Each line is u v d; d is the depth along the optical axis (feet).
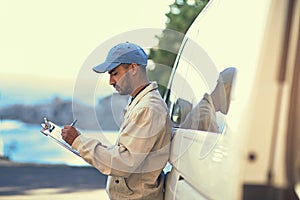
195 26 10.63
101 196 23.50
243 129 5.52
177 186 8.75
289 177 5.27
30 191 24.22
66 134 9.68
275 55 5.49
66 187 25.49
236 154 5.58
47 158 32.30
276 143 5.34
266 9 5.79
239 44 6.63
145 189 9.77
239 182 5.36
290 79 5.43
